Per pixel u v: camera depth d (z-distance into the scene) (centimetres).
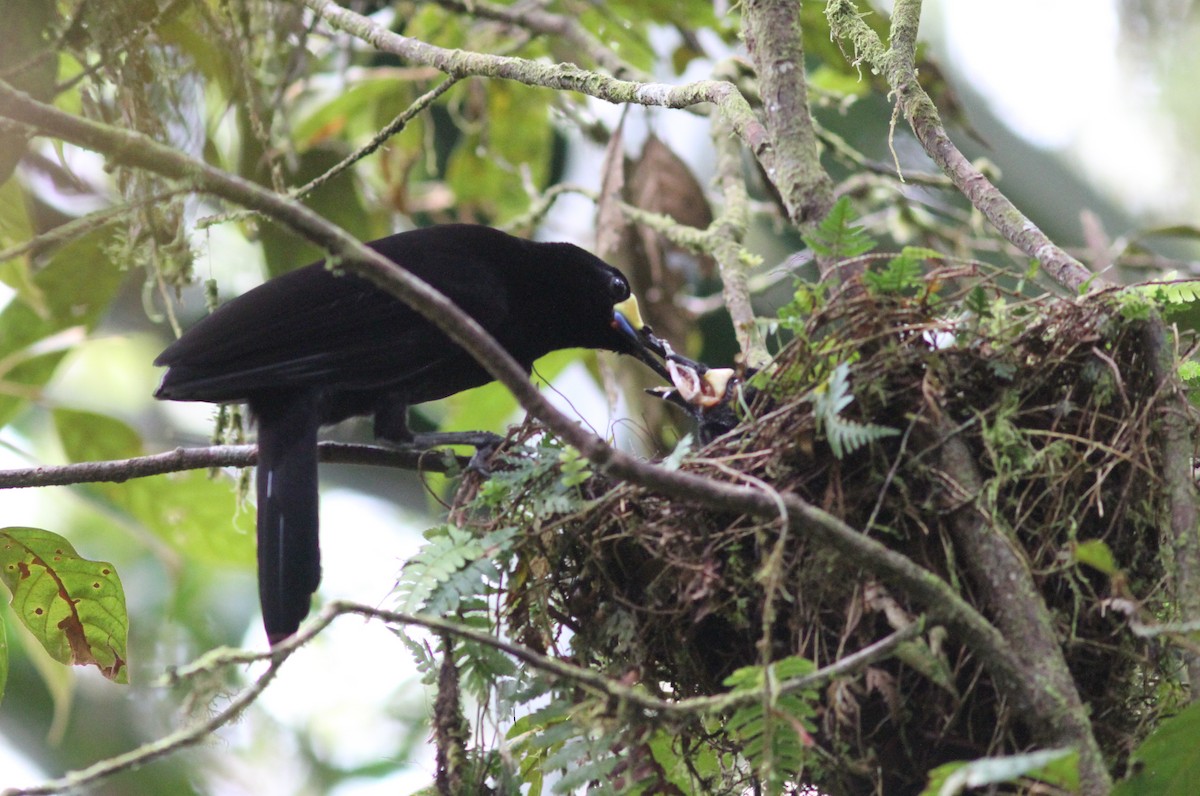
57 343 1157
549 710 701
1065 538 691
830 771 693
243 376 947
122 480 920
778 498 582
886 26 1221
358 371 1005
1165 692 695
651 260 1289
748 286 1109
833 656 689
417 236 1151
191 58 1052
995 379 717
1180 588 646
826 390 699
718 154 1243
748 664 727
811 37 1249
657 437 1093
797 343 742
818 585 689
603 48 1306
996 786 635
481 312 1122
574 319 1202
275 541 895
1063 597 684
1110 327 713
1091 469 698
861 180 1307
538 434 866
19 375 1156
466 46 1434
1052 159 1777
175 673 525
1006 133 1778
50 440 1677
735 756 741
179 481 1158
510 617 746
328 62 1605
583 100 1455
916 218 1331
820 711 668
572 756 661
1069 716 589
